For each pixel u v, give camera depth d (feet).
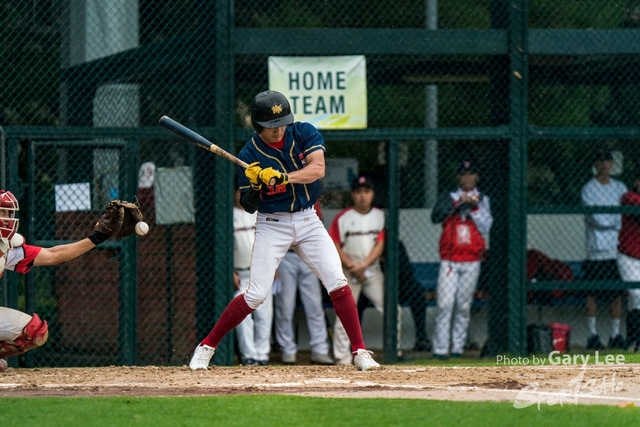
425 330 99.91
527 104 99.66
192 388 63.98
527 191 100.32
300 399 58.34
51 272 94.99
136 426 51.34
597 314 101.86
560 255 102.83
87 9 97.14
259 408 55.57
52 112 96.78
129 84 97.50
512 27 99.45
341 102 97.66
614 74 103.24
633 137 101.04
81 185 96.07
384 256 99.91
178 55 97.04
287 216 71.36
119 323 94.63
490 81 101.30
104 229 59.98
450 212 99.14
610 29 101.09
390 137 97.91
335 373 71.51
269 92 68.95
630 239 101.55
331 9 100.12
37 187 95.45
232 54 96.32
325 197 102.99
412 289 99.86
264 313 97.25
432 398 59.31
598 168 102.01
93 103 97.30
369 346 102.27
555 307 101.96
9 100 95.91
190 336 96.48
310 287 99.81
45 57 96.78
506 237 99.19
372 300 100.78
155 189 96.84
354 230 100.27
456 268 99.04
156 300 96.58
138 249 95.76
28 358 94.32
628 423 52.08
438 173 100.83
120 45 97.55
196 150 96.68
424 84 101.86
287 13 99.66
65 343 94.99
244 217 97.91
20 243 60.08
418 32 98.99
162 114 97.14
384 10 100.89
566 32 100.37
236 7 98.78
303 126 70.69
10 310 63.26
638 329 101.30
